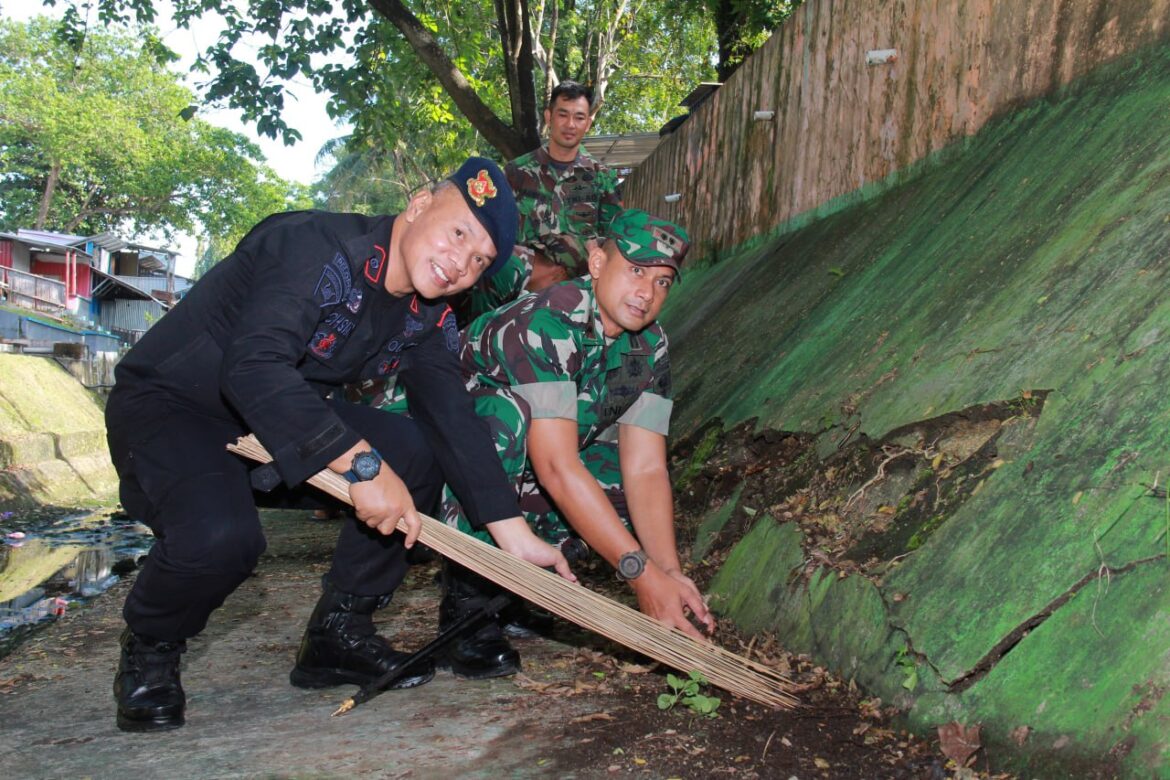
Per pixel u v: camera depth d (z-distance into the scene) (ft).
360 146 49.44
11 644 13.10
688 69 77.97
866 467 10.93
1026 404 9.30
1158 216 9.88
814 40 23.11
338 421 7.91
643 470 10.70
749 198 27.61
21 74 149.28
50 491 28.43
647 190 41.47
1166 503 7.04
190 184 161.99
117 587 15.34
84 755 8.09
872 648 8.53
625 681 9.61
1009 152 14.79
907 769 7.02
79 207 162.40
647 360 10.43
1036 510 8.07
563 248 18.63
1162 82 11.93
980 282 12.16
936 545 8.77
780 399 14.84
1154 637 6.39
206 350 8.28
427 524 8.46
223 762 7.87
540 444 9.78
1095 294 9.71
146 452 8.32
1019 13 15.44
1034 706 6.79
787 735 7.83
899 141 19.11
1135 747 5.99
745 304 22.27
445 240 8.16
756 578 11.06
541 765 7.62
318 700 9.44
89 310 132.57
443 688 9.69
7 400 32.45
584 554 9.88
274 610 13.16
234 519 8.20
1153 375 8.16
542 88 78.18
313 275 8.04
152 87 158.10
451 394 9.37
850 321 15.17
